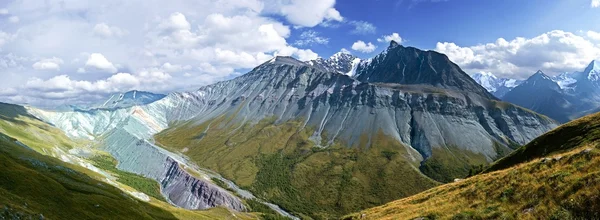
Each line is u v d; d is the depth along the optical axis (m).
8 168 83.50
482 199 47.09
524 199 40.19
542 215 35.12
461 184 64.00
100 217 81.06
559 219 33.03
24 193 73.19
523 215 37.06
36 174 89.44
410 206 64.75
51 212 69.31
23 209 59.44
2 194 63.47
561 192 36.53
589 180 35.06
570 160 43.44
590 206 31.89
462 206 48.22
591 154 41.56
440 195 63.31
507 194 43.69
